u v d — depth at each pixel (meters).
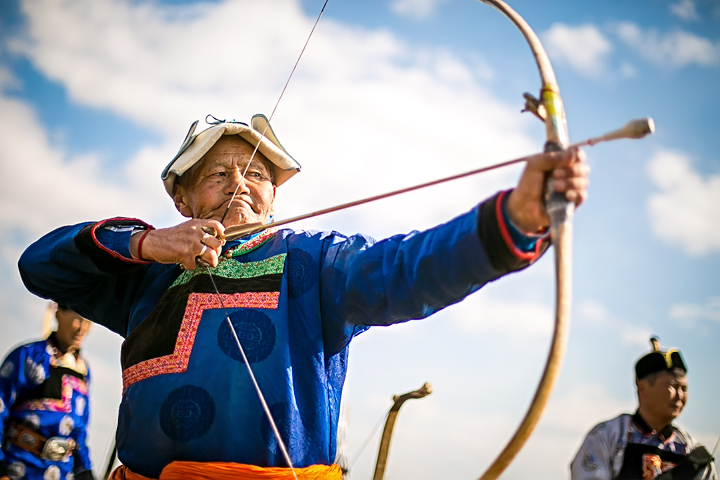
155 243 3.41
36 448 4.53
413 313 3.12
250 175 3.77
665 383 3.73
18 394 4.56
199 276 3.45
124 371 3.44
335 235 3.53
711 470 3.58
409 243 3.11
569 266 2.35
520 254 2.69
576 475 3.72
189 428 3.11
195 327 3.30
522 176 2.51
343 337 3.33
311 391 3.22
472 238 2.76
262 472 3.03
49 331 4.77
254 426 3.09
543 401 2.26
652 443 3.73
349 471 4.02
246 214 3.64
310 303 3.34
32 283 3.68
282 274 3.40
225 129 3.72
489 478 2.32
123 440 3.31
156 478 3.23
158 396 3.21
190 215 3.89
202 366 3.19
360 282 3.19
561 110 2.60
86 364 4.86
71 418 4.66
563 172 2.42
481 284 2.89
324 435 3.19
